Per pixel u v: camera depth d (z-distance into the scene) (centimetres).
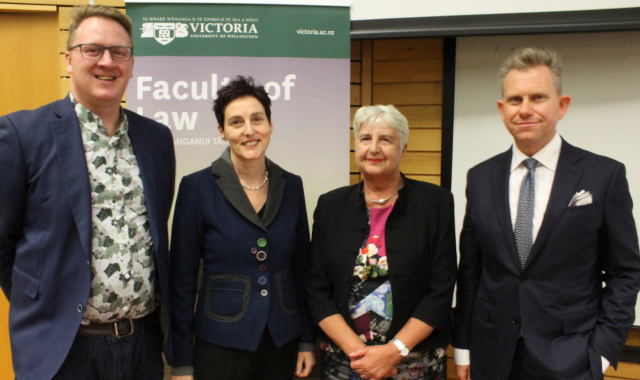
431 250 154
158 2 206
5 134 124
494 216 144
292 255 160
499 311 142
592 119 227
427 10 217
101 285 129
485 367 145
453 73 240
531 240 138
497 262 142
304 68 210
